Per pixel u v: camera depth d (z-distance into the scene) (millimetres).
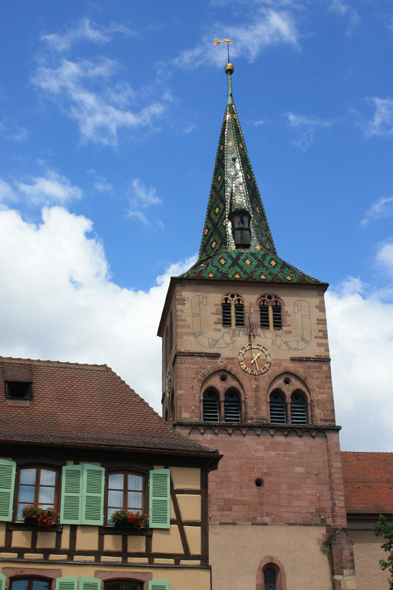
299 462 52656
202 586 36500
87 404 40781
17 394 40281
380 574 52312
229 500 51188
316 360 55969
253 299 57375
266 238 63438
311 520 51250
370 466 59438
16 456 36625
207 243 63750
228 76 71500
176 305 56500
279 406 54781
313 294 58125
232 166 65812
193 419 53281
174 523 37500
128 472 37969
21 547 35219
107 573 35594
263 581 49438
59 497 36531
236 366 55094
